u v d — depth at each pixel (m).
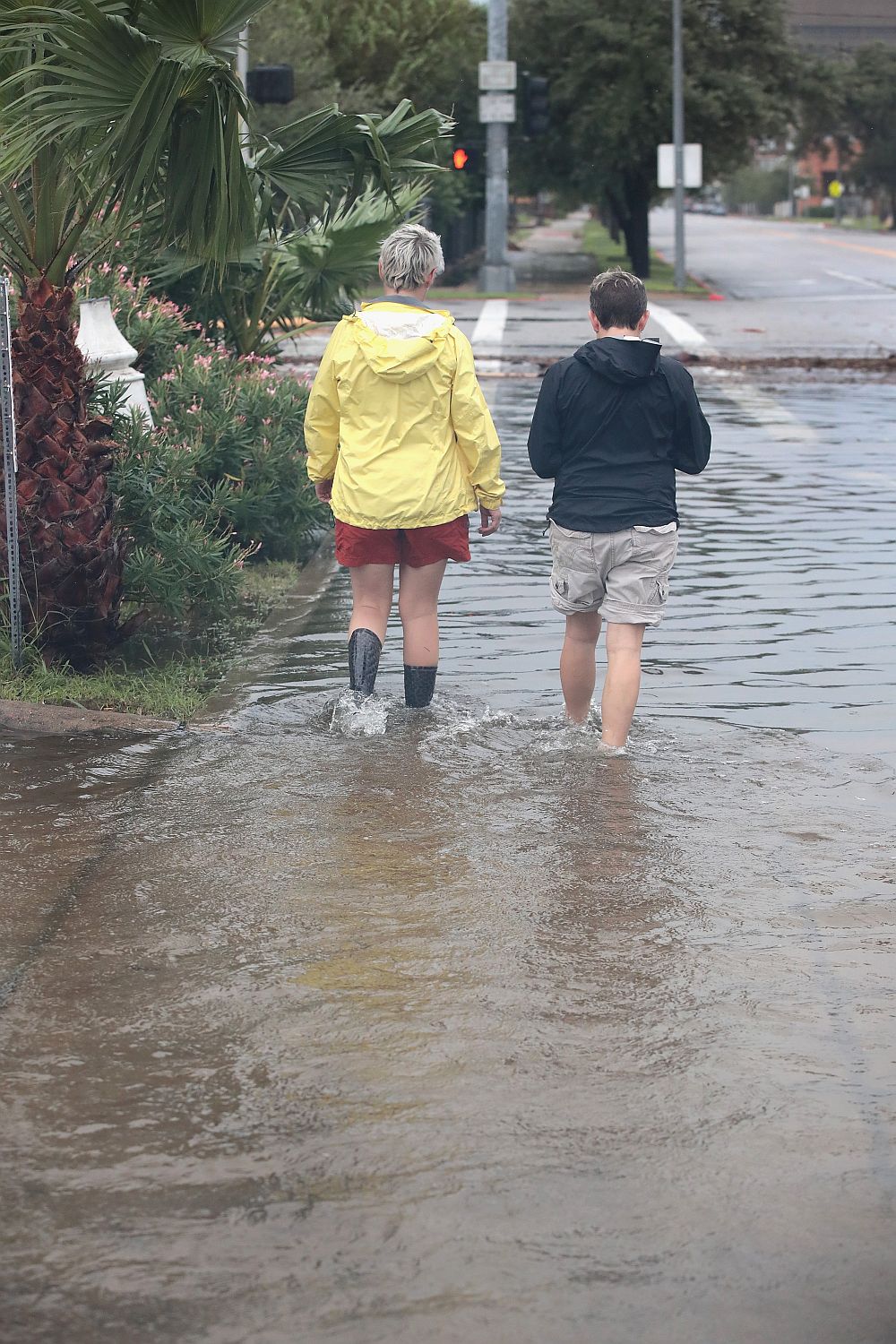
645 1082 6.04
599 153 82.62
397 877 8.17
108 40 10.74
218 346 20.48
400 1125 5.71
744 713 11.24
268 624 14.38
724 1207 5.20
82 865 8.36
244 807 9.27
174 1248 4.97
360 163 13.57
